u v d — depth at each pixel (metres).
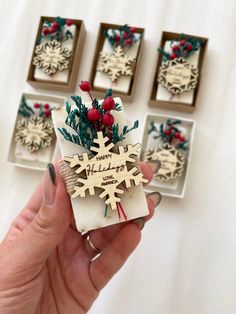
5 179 0.27
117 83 0.27
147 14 0.29
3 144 0.28
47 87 0.28
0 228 0.26
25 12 0.29
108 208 0.15
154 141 0.27
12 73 0.29
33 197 0.20
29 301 0.17
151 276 0.25
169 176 0.25
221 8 0.28
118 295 0.25
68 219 0.15
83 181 0.15
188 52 0.27
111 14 0.29
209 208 0.26
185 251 0.25
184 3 0.29
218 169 0.26
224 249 0.25
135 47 0.28
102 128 0.15
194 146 0.27
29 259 0.16
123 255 0.19
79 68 0.28
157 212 0.26
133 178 0.15
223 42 0.28
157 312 0.24
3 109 0.28
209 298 0.25
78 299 0.19
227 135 0.27
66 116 0.15
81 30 0.28
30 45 0.29
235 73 0.28
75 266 0.20
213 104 0.28
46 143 0.27
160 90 0.27
